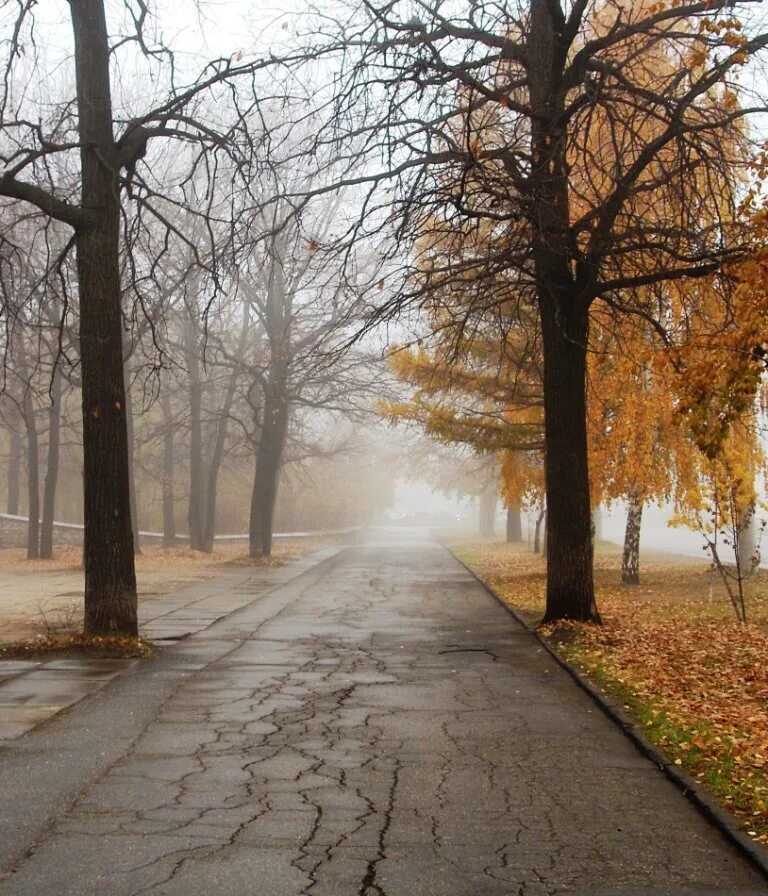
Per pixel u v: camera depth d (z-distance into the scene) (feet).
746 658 40.65
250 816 20.39
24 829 19.39
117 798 21.61
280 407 122.93
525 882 16.83
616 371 69.92
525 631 53.31
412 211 44.01
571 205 57.06
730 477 55.01
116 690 35.22
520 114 47.42
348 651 45.78
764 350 31.86
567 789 22.66
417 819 20.33
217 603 70.38
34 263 79.41
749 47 41.22
